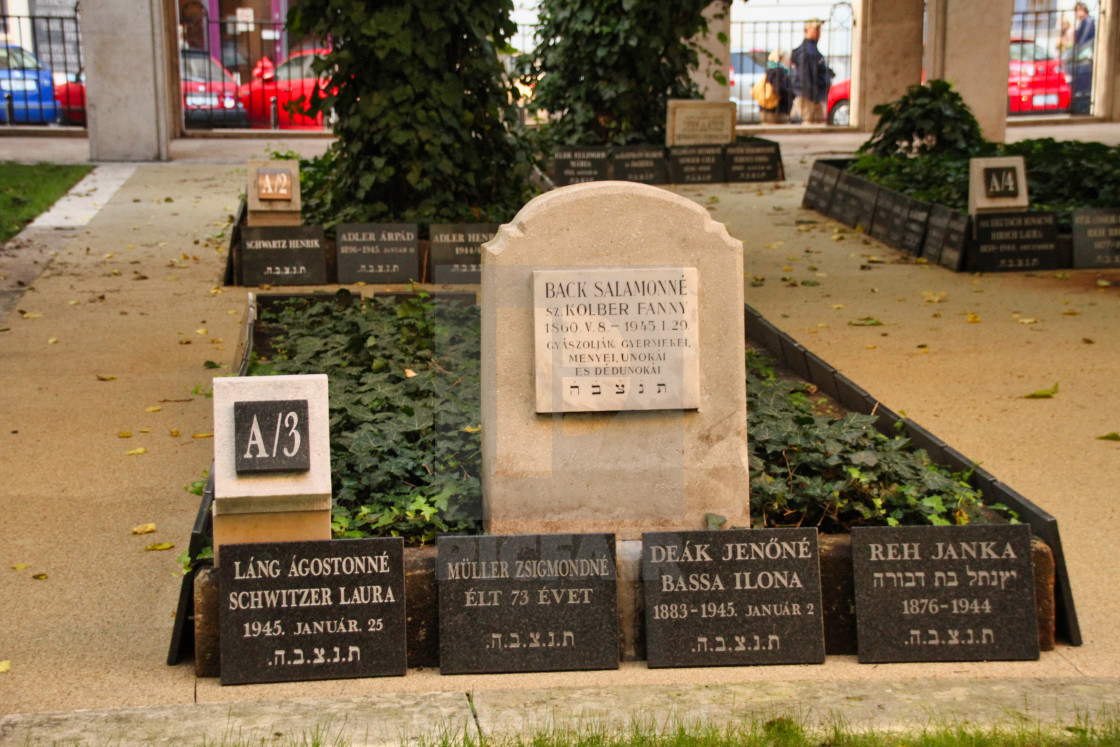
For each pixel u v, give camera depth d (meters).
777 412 5.46
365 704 3.50
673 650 3.84
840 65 26.12
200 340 8.22
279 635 3.75
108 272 10.50
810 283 10.27
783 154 19.62
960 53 19.20
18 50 24.22
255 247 9.93
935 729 3.33
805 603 3.87
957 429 6.30
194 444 6.11
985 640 3.87
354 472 4.76
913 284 10.22
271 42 24.67
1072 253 10.78
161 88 17.95
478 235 10.03
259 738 3.28
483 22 10.85
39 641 4.04
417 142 10.67
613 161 15.91
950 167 13.60
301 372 6.21
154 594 4.42
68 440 6.14
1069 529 4.98
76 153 19.17
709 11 20.48
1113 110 26.25
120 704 3.61
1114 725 3.31
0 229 12.26
